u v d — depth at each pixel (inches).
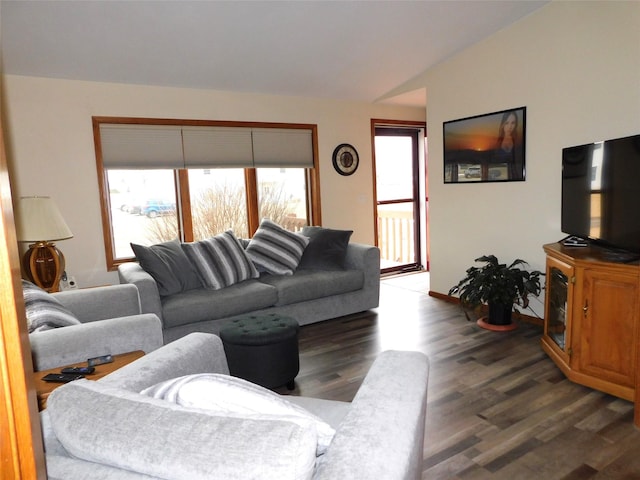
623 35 116.1
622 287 92.6
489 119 153.5
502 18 139.7
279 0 114.7
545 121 136.9
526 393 99.9
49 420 38.2
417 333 141.8
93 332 74.7
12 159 135.0
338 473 32.9
